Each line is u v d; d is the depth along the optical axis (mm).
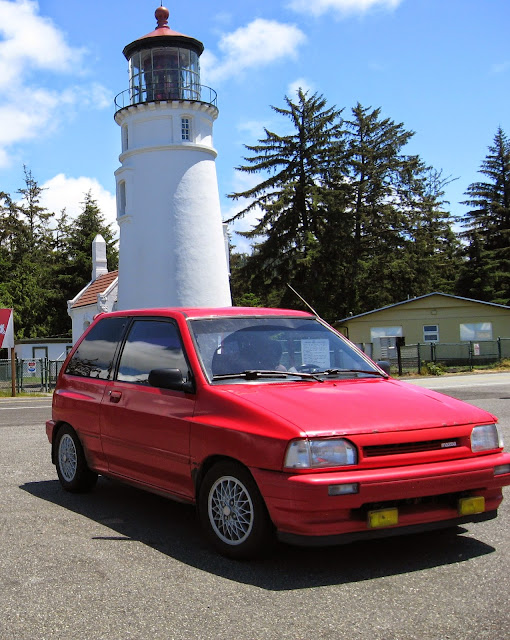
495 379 27078
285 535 4574
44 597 4355
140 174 28406
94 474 7211
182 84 28531
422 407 5113
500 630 3738
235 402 5082
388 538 5492
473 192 69125
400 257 53719
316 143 50875
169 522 6129
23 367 28250
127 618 4008
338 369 6004
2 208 73625
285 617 3967
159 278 27891
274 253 50156
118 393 6367
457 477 4766
